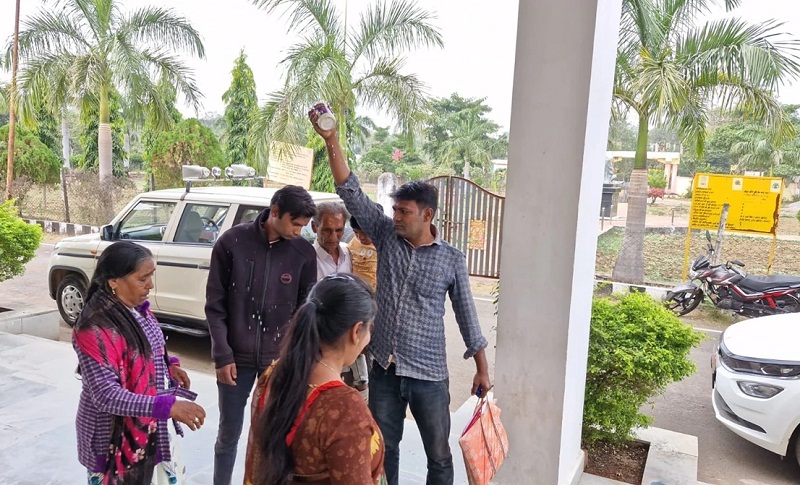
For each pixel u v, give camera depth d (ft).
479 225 33.30
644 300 12.01
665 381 10.96
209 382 14.49
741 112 28.32
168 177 51.47
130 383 6.40
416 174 83.20
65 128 71.36
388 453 8.32
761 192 28.89
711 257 30.30
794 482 11.79
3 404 12.64
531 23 8.00
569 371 8.70
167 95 39.52
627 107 29.60
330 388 4.48
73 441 11.04
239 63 56.90
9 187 45.98
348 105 32.32
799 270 37.24
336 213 10.41
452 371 18.17
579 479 10.27
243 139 56.85
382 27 32.04
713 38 26.89
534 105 8.13
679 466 10.81
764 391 11.52
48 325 19.27
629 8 26.89
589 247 9.11
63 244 20.31
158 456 6.89
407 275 7.95
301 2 31.24
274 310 8.75
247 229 8.80
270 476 4.33
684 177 92.17
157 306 18.11
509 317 8.72
